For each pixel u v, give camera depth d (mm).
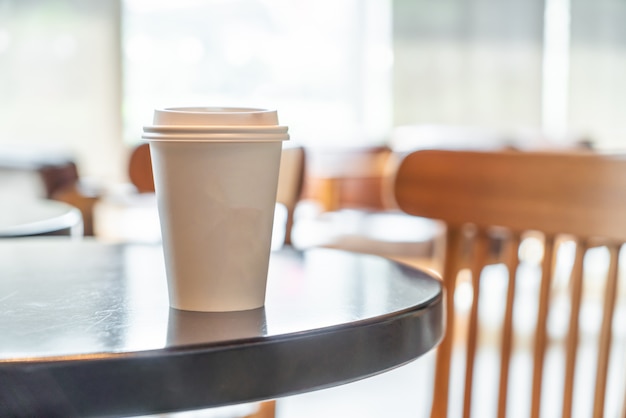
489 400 2855
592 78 6781
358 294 854
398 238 3365
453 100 6199
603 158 1047
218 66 5531
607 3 6773
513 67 6383
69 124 5016
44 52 4969
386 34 6062
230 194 779
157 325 747
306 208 4457
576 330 1062
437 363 1178
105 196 3430
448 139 5449
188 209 781
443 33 6133
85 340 707
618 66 6848
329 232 3465
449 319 1172
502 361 1107
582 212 1058
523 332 3689
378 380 3203
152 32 5305
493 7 6289
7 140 4938
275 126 791
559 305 3719
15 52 4930
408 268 983
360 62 6020
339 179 4379
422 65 6086
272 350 713
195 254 784
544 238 1086
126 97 5234
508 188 1112
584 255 1062
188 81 5438
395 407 2879
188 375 690
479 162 1136
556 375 3045
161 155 786
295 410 2820
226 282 786
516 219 1104
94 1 5016
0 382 660
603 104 6828
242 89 5633
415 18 6039
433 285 894
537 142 5363
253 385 708
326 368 735
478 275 1140
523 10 6383
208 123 777
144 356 681
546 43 6664
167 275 803
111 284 898
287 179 1732
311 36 5855
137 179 1678
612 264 1044
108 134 5074
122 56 5109
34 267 987
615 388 2912
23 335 720
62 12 4977
